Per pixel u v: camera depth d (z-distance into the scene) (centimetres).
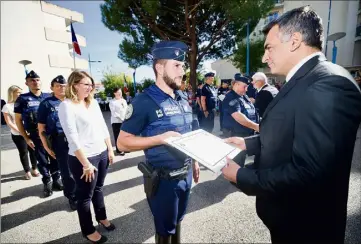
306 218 87
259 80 297
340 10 1371
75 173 173
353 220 201
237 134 265
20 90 344
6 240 197
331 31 1413
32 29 1089
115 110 461
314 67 82
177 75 129
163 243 139
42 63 1191
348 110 68
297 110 77
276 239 99
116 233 201
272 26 93
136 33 875
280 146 86
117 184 308
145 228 208
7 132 887
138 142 121
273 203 94
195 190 278
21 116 276
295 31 85
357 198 237
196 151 100
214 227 204
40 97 299
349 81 71
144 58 920
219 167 88
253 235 191
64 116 167
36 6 1086
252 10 656
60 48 1374
